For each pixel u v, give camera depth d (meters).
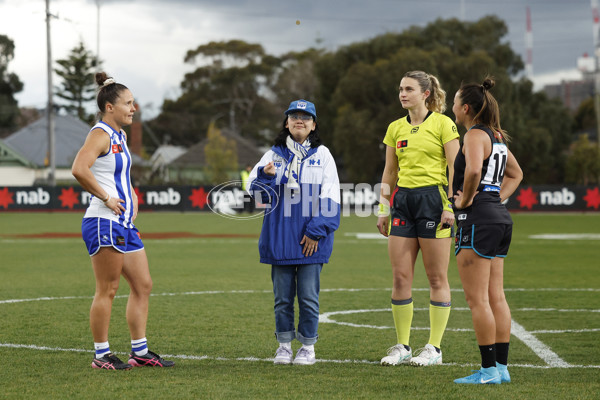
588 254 62.78
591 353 23.64
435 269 22.55
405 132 23.06
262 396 17.81
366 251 65.69
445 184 22.86
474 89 19.80
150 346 24.70
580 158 197.25
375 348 24.58
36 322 29.23
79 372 20.55
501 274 20.03
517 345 25.02
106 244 20.83
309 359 22.00
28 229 93.62
